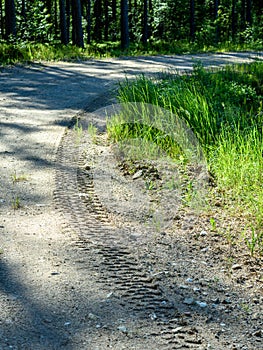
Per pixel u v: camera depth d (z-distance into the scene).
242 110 10.52
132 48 30.09
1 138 9.02
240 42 36.44
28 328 3.70
